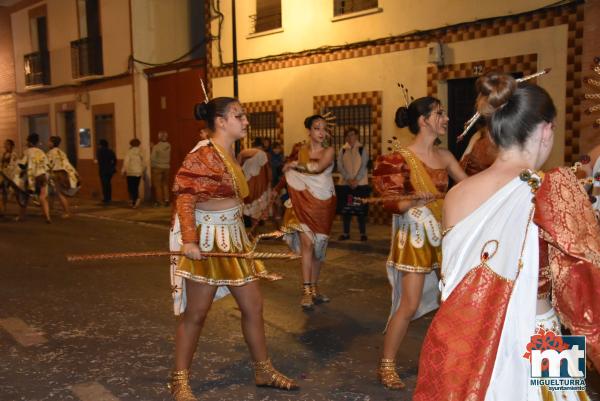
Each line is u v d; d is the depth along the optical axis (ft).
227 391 13.28
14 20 74.13
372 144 37.40
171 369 14.64
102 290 22.53
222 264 12.13
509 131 6.68
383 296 21.25
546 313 6.85
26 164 41.04
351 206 31.50
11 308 20.24
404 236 12.87
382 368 13.38
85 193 63.87
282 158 38.58
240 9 45.50
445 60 33.01
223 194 11.87
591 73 27.32
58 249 31.40
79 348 16.20
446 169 13.19
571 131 28.30
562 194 6.35
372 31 36.73
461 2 32.17
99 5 59.41
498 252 6.51
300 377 14.03
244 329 13.12
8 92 76.69
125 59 56.59
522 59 29.84
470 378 6.52
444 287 6.86
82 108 63.87
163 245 32.53
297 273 24.85
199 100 50.11
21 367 14.84
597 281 6.27
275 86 43.27
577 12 27.63
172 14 57.21
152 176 51.44
